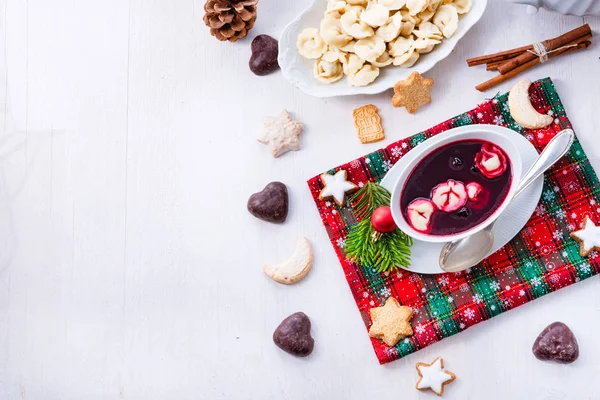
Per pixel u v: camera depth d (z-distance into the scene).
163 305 1.44
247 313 1.42
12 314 1.46
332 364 1.41
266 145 1.42
